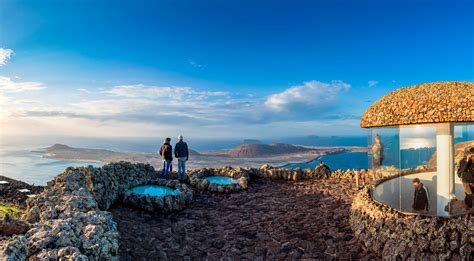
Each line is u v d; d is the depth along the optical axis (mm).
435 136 5445
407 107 5469
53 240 3693
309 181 11367
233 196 9297
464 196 5355
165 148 11211
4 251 3074
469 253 4602
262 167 12633
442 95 5289
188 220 7176
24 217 5324
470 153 5348
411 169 5691
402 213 5461
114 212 7348
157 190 9047
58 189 6207
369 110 6320
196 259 5305
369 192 6938
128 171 9898
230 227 6762
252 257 5410
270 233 6402
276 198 9016
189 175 11367
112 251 4113
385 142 6160
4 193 9250
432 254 4750
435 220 4977
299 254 5492
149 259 5199
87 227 4254
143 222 6898
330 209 7855
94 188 7133
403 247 4949
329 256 5387
